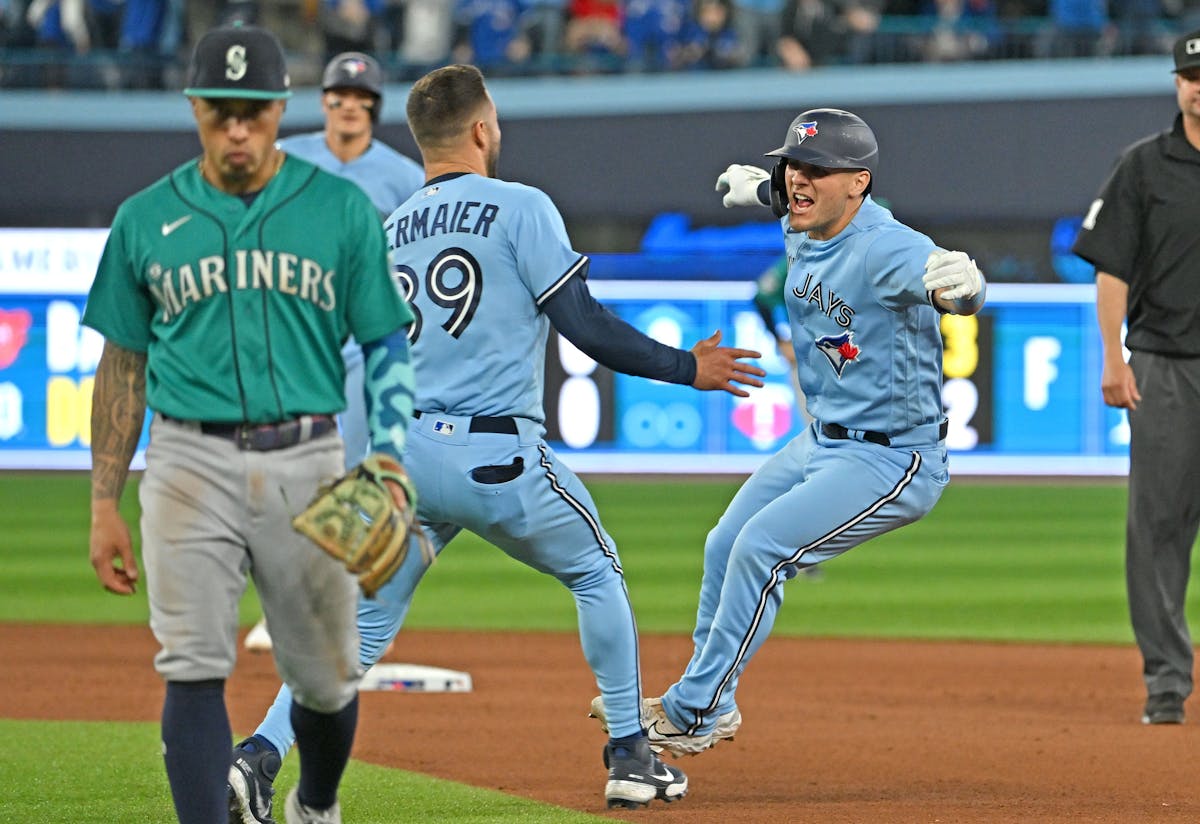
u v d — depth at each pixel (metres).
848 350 20.00
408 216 18.92
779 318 39.47
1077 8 76.56
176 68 77.94
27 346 73.25
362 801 19.42
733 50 78.62
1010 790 20.45
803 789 20.55
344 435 26.69
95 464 14.54
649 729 20.08
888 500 19.98
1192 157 25.48
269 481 14.12
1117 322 25.50
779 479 20.98
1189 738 24.41
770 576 19.78
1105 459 73.25
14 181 72.94
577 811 18.98
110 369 14.59
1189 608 41.78
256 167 14.00
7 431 73.50
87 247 73.06
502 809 18.98
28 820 18.17
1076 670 32.16
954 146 71.56
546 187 73.38
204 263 13.97
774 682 30.52
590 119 73.25
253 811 17.34
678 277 73.06
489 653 33.75
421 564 18.72
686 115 72.88
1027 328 72.62
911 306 19.59
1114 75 70.88
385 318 14.48
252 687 28.31
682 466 73.94
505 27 81.31
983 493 68.00
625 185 73.06
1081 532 56.12
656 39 79.88
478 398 18.34
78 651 33.59
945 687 30.00
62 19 79.19
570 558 18.86
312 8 79.56
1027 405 73.00
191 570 14.08
